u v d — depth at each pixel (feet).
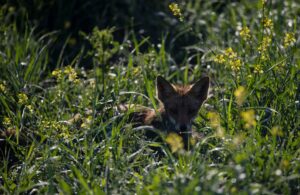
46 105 42.27
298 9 55.62
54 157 33.32
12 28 57.06
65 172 32.14
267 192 27.71
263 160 30.60
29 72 45.52
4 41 51.26
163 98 42.14
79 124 39.17
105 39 47.88
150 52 48.78
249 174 29.73
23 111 37.93
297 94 37.86
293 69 38.47
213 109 40.73
